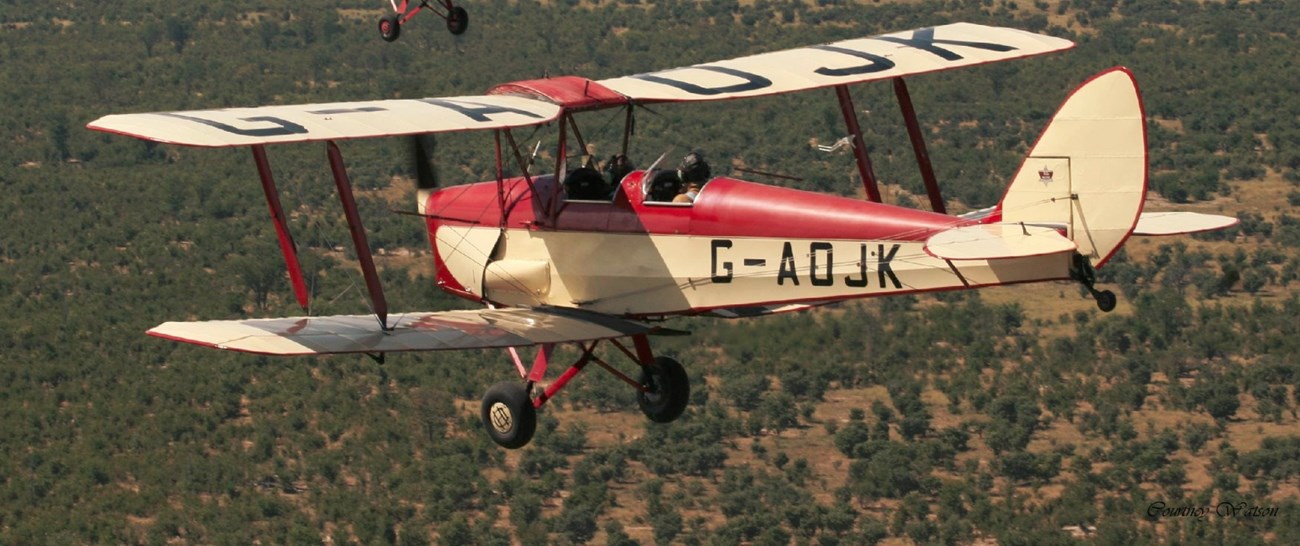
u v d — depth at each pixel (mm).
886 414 177500
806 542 153375
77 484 172250
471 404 189875
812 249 44094
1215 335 199000
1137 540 142875
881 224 43125
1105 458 165500
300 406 191375
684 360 188250
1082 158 40125
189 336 42125
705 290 45625
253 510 164125
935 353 191000
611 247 46781
